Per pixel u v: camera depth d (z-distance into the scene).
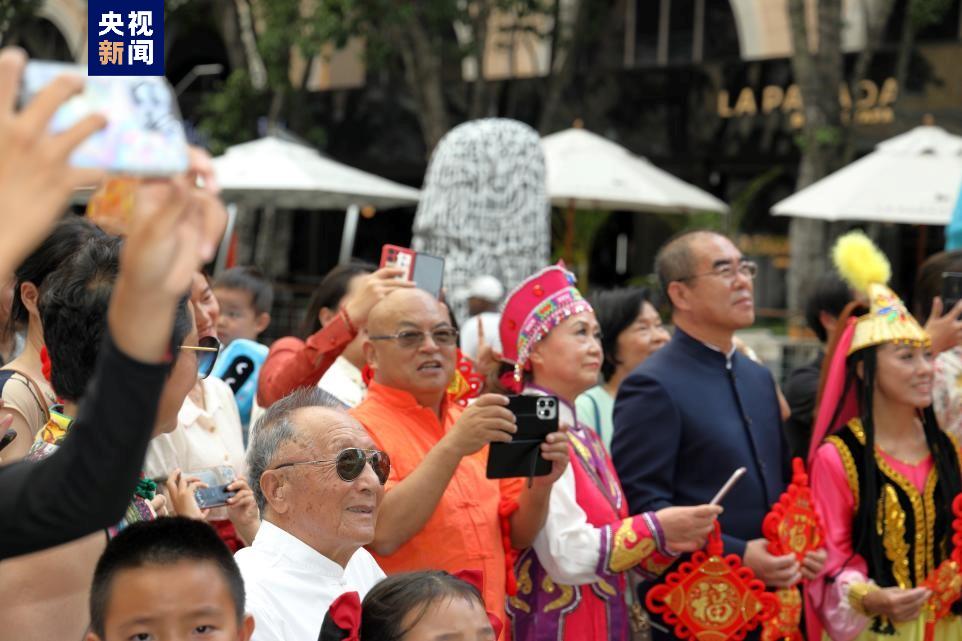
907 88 14.10
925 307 4.71
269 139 11.14
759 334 12.09
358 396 4.18
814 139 12.73
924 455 4.18
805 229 12.63
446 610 2.37
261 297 5.36
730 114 15.72
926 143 10.26
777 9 15.89
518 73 17.44
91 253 2.22
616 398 4.02
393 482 3.25
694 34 16.64
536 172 7.40
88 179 1.14
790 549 3.83
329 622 2.28
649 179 11.73
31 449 2.26
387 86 18.08
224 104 16.36
